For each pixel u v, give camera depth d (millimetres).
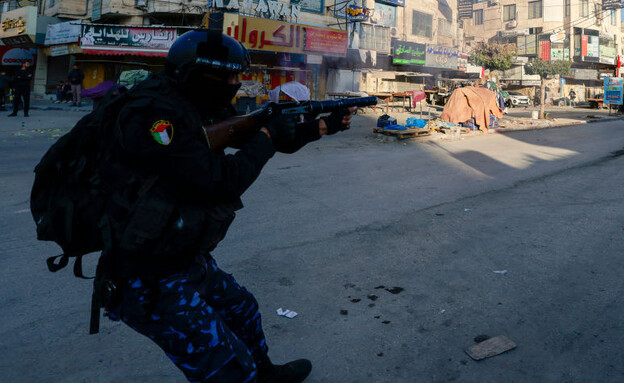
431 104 27453
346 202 5469
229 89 1349
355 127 14375
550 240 4117
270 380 1872
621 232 4305
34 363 2262
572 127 16156
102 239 1288
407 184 6508
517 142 11477
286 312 2791
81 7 22688
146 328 1321
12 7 25703
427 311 2818
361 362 2293
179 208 1218
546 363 2277
